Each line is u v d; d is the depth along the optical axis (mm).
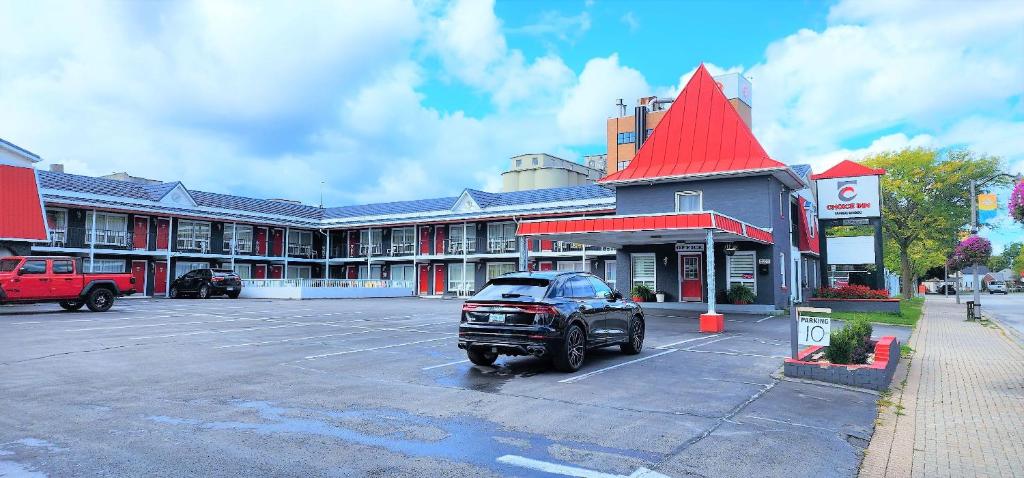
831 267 35031
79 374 9203
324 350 12172
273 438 5727
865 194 27422
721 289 24062
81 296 21312
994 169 45219
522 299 9594
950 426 6828
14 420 6348
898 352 11773
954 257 24844
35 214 26234
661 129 26828
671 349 12836
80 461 4996
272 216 44594
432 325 17766
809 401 7891
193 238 40094
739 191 24000
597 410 7066
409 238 46125
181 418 6480
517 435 5957
